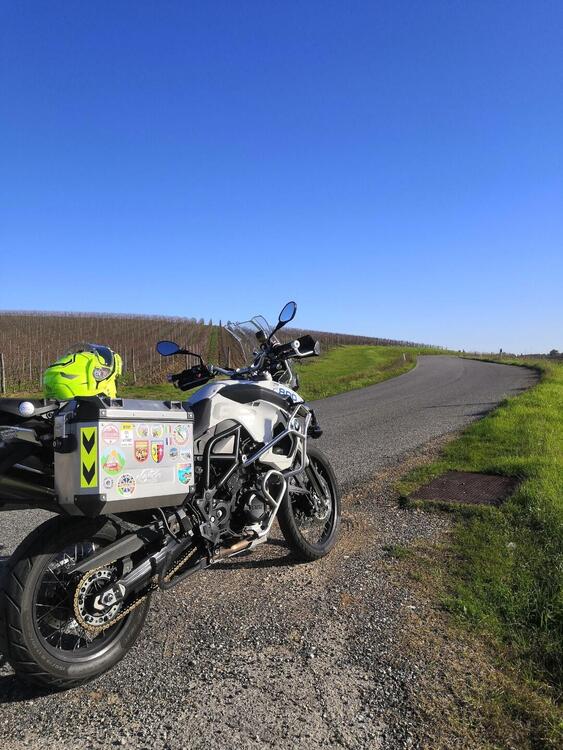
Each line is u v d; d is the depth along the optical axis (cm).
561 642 318
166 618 354
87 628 274
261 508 383
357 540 493
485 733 246
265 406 405
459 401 1692
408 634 327
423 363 4888
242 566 438
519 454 793
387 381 2934
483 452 825
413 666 295
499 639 323
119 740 244
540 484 601
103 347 332
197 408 358
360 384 2667
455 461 784
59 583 278
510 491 611
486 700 267
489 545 460
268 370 452
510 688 277
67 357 314
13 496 271
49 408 282
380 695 272
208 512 345
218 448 363
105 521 292
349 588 392
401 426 1196
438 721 253
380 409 1564
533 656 307
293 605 368
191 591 393
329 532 477
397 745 239
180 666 300
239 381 403
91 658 285
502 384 2316
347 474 761
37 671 263
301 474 455
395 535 502
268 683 283
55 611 278
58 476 270
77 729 252
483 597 369
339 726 251
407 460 828
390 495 638
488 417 1183
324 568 430
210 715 259
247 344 477
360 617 349
